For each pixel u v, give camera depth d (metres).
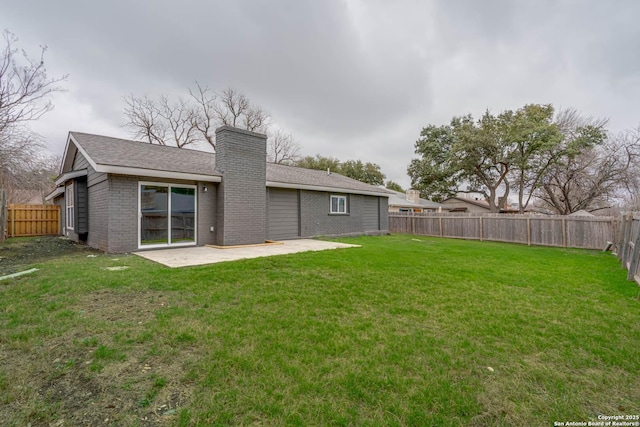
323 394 2.10
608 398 2.16
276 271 5.58
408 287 4.80
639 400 2.14
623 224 7.73
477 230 15.29
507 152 22.00
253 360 2.49
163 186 8.69
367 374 2.34
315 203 13.44
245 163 9.96
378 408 1.98
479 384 2.27
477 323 3.42
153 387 2.14
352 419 1.87
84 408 1.93
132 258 6.91
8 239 11.63
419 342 2.91
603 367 2.56
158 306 3.68
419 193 30.78
